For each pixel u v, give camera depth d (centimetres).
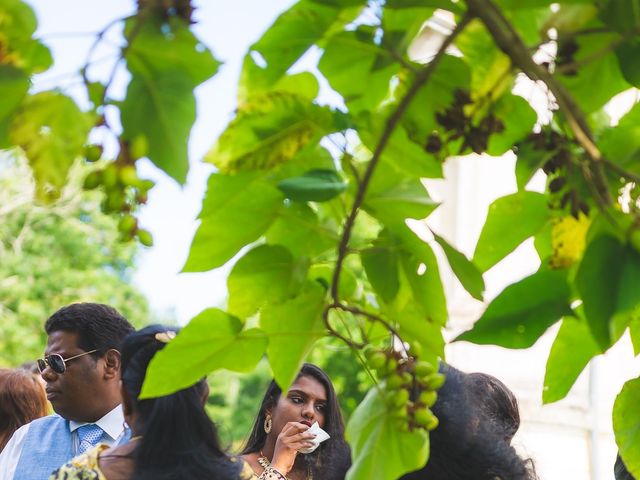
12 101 131
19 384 417
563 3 145
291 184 141
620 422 167
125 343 253
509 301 138
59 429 366
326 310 151
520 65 134
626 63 149
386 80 151
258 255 150
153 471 232
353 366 1361
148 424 236
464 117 146
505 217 154
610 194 141
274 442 369
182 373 149
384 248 150
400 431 152
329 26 145
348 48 148
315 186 142
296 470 366
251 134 146
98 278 1661
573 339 156
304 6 143
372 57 148
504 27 137
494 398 284
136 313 1714
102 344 361
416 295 151
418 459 152
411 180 149
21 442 368
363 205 148
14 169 1555
